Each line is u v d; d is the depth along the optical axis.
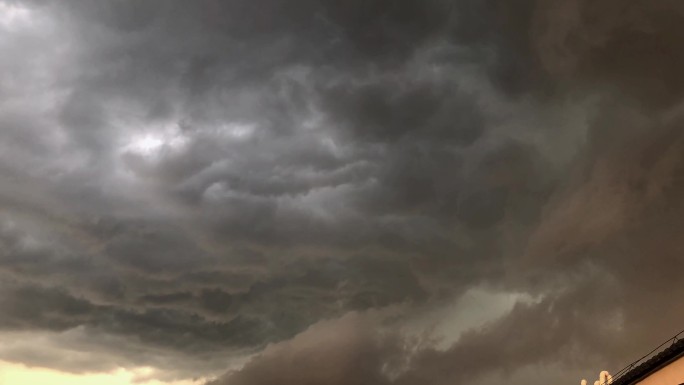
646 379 34.72
